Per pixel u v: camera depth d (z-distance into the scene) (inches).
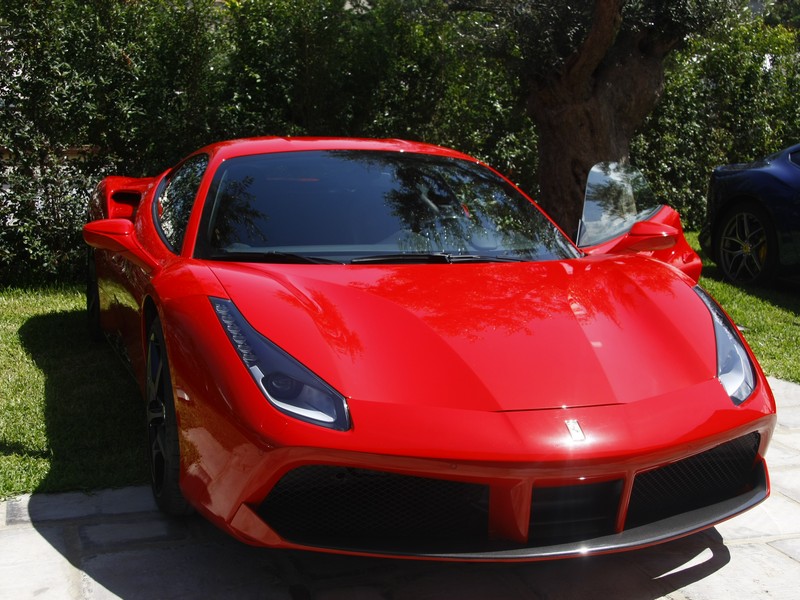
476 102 306.7
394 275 108.0
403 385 86.0
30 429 131.3
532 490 82.7
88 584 89.7
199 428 89.4
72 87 228.7
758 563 100.5
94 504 108.3
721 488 95.5
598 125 261.6
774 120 404.8
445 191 134.0
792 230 251.4
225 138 258.5
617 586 94.4
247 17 271.6
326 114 276.2
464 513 84.9
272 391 84.4
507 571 97.0
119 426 134.6
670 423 87.3
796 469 129.3
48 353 173.9
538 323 98.0
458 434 81.6
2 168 229.1
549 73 258.8
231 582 91.7
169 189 146.3
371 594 90.7
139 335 126.0
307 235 117.6
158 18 246.2
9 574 90.8
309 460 81.2
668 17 258.5
